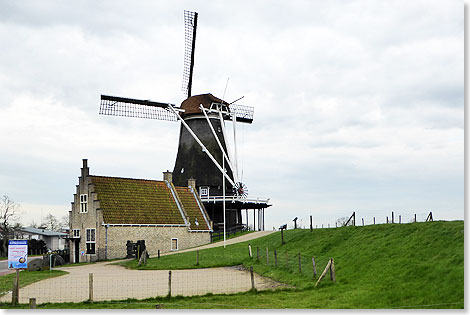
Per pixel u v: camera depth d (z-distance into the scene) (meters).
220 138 66.19
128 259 48.16
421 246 27.78
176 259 42.12
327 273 28.83
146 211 55.22
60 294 26.52
